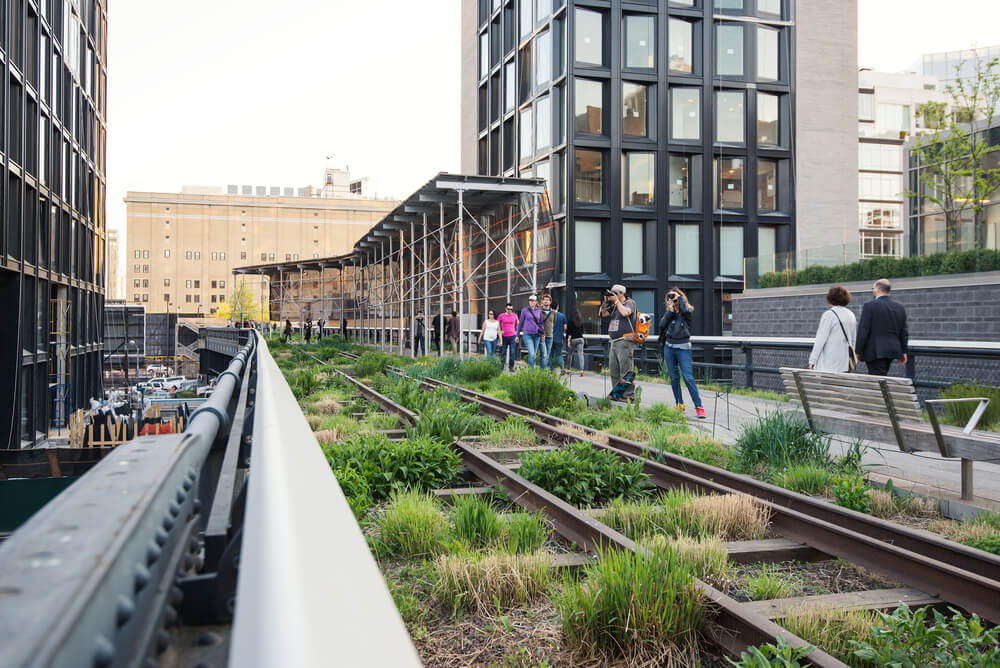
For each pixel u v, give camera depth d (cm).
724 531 466
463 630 328
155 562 81
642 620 302
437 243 2903
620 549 386
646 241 3030
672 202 3052
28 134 2734
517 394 1140
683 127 3061
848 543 425
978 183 2538
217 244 13650
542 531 450
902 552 388
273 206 13850
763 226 3162
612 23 2956
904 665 274
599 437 802
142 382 7512
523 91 3362
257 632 54
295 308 5212
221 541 161
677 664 294
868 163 7881
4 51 2278
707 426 941
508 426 875
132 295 13312
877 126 7912
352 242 14162
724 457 714
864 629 312
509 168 3519
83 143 3928
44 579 48
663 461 677
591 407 1145
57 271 3209
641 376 1753
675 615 306
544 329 1808
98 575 50
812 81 3531
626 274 3002
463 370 1636
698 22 3084
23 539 62
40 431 2894
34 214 2738
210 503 258
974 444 528
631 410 999
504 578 359
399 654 52
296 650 47
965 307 1569
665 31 3016
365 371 1859
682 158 3075
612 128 2942
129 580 65
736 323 2498
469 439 838
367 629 56
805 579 402
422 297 2791
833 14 3572
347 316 4688
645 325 1189
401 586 374
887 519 532
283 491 99
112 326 7969
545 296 1730
